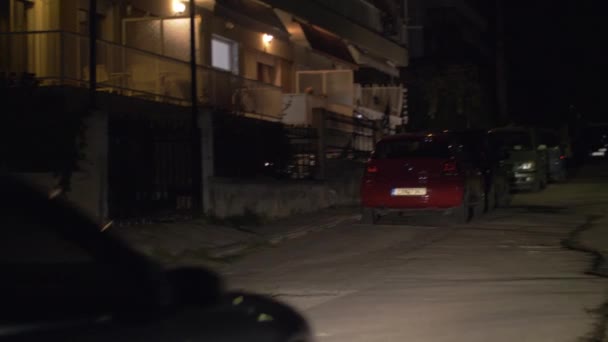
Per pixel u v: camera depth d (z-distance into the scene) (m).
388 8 35.00
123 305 2.84
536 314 7.98
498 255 11.84
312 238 14.72
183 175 14.99
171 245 12.62
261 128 18.50
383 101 33.09
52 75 14.88
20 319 2.60
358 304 8.77
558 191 23.64
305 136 20.62
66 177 12.12
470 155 16.67
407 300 8.90
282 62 27.56
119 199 13.52
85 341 2.60
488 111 47.34
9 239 2.82
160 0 20.84
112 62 15.63
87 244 2.87
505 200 19.41
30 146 12.41
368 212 16.17
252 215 16.11
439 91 41.19
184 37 19.47
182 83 17.42
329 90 28.06
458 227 15.26
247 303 3.52
